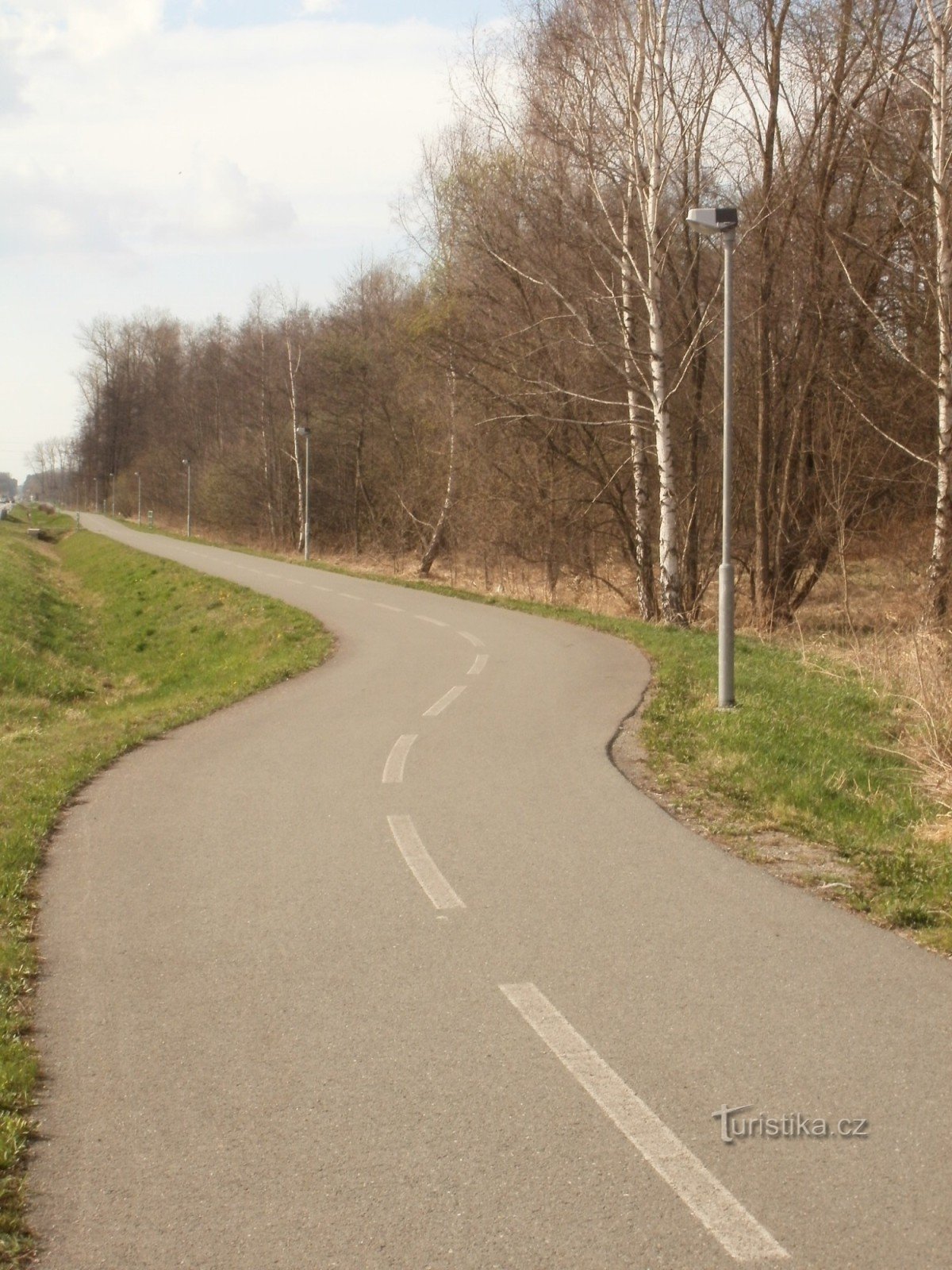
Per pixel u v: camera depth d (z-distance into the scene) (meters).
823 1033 4.54
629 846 7.33
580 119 21.91
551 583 31.50
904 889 6.48
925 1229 3.25
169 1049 4.51
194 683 21.38
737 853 7.26
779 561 25.67
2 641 23.03
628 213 22.52
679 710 12.16
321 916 6.05
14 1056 4.39
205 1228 3.33
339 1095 4.10
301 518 59.38
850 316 24.83
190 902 6.34
